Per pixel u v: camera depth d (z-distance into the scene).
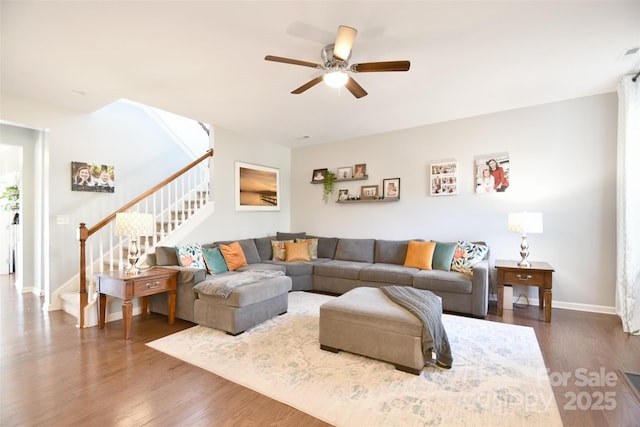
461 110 4.23
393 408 1.89
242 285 3.22
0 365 2.43
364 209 5.52
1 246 6.18
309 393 2.06
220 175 5.05
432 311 2.51
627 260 3.18
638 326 3.04
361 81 3.25
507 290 3.84
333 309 2.67
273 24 2.26
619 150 3.41
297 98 3.73
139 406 1.91
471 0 2.01
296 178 6.45
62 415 1.82
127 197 4.89
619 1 2.02
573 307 3.86
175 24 2.25
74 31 2.32
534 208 4.09
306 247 5.32
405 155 5.07
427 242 4.50
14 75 3.07
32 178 4.78
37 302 4.23
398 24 2.27
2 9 2.04
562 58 2.81
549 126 3.99
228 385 2.16
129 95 3.62
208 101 3.82
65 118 4.09
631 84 3.19
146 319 3.57
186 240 4.50
